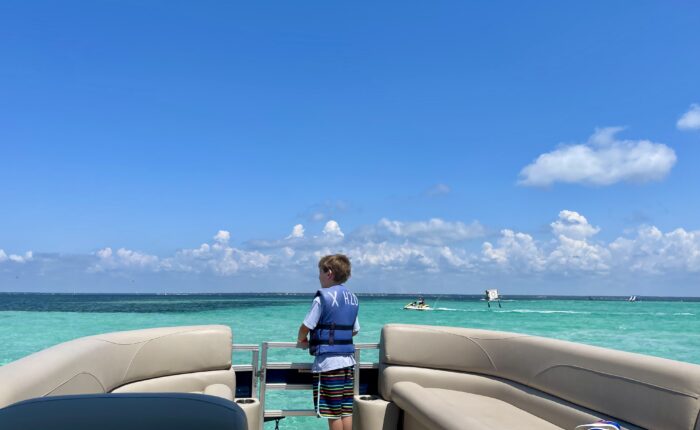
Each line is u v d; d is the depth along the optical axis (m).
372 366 4.48
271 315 47.03
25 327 32.91
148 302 95.50
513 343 4.06
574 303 111.69
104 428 1.16
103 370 3.08
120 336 3.50
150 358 3.63
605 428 2.46
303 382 4.31
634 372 2.83
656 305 100.25
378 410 4.09
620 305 99.38
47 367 2.34
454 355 4.31
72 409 1.25
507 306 85.69
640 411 2.72
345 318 3.96
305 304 81.88
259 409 3.90
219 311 54.34
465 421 2.77
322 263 4.17
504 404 3.82
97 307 66.38
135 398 1.35
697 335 32.84
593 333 33.97
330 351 3.89
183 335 3.84
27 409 1.24
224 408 1.34
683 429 2.44
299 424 7.55
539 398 3.57
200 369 3.90
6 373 2.05
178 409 1.29
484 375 4.24
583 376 3.22
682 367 2.59
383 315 52.38
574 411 3.18
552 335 32.50
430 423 3.05
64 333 29.00
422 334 4.36
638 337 31.56
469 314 55.38
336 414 3.88
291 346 4.21
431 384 4.24
